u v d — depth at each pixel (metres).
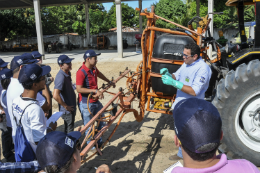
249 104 3.44
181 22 27.30
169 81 3.06
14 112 2.20
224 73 4.35
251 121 3.44
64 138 1.28
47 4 24.41
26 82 2.16
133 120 5.50
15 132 2.42
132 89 4.14
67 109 3.79
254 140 3.49
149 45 3.97
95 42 28.92
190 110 1.16
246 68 3.36
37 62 3.46
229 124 3.41
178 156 3.70
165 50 3.69
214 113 1.15
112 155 3.99
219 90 3.49
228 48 4.58
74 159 1.32
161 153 3.98
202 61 3.21
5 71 3.29
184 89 3.06
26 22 36.53
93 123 2.71
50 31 45.88
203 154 1.11
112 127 5.17
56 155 1.20
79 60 15.39
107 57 16.30
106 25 40.56
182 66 3.42
